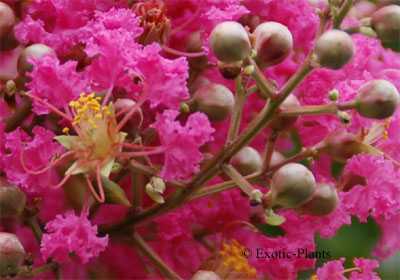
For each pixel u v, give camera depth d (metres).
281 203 0.20
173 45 0.22
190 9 0.22
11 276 0.20
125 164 0.20
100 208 0.22
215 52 0.20
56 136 0.20
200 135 0.20
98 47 0.20
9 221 0.21
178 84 0.20
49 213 0.21
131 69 0.20
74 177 0.20
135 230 0.21
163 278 0.22
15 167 0.20
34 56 0.21
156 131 0.21
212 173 0.20
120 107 0.20
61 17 0.21
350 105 0.21
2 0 0.22
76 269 0.22
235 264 0.22
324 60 0.20
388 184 0.22
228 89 0.22
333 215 0.22
